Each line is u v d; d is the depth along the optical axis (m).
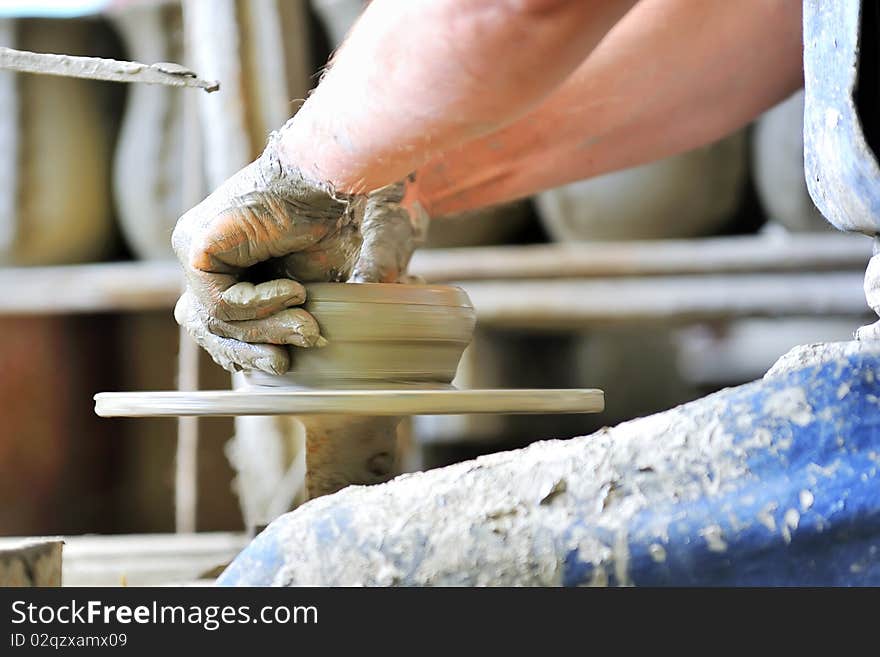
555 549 1.00
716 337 4.93
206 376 2.95
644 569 0.99
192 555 2.00
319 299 1.37
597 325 3.26
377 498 1.05
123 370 3.69
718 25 1.59
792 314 3.07
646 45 1.61
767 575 0.99
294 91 2.56
